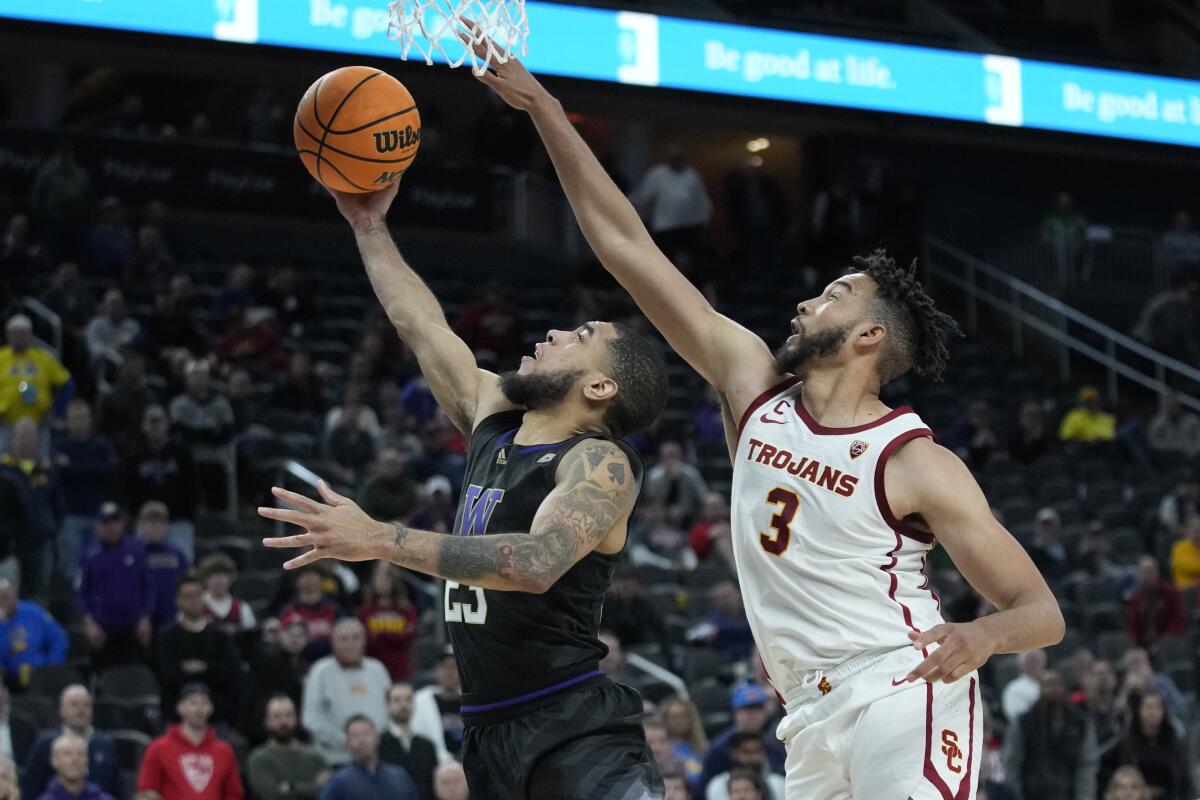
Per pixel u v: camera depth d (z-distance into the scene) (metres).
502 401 4.07
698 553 13.27
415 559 3.31
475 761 3.85
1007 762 10.42
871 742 3.66
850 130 23.03
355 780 8.70
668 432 16.53
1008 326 22.58
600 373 3.87
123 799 9.31
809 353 3.86
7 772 7.71
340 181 4.39
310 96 4.37
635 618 11.70
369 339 16.20
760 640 3.88
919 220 21.33
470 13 4.30
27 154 17.83
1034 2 25.38
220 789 8.72
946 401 18.94
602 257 4.21
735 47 17.61
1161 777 10.39
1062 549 14.48
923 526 3.79
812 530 3.76
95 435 12.51
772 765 9.64
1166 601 13.06
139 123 19.02
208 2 15.33
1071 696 11.26
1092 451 17.95
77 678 10.09
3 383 12.74
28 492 11.26
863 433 3.77
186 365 14.56
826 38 18.08
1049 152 24.20
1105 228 22.59
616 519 3.67
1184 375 21.09
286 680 10.10
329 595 11.50
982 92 18.83
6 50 18.75
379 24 16.03
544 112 4.25
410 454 14.09
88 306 15.32
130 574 10.61
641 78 17.09
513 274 20.84
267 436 14.05
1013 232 23.91
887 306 3.88
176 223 19.03
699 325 4.13
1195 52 24.92
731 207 21.42
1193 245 22.73
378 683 9.84
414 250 20.28
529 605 3.73
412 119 4.41
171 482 12.41
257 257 19.19
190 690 8.77
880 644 3.70
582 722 3.75
